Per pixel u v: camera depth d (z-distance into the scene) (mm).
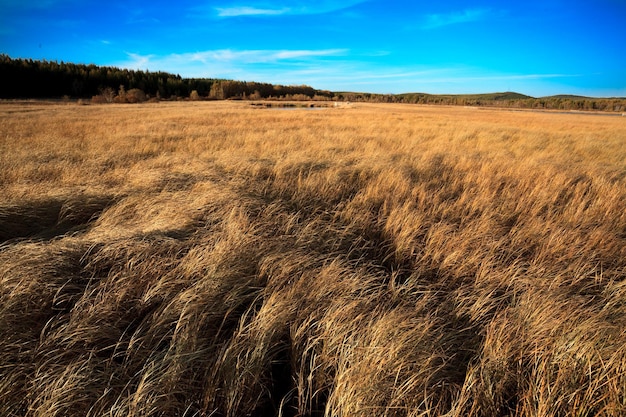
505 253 3967
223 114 26922
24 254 3184
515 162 8625
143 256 3365
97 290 2967
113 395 2023
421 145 11844
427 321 2596
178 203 4988
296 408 2184
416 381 2012
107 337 2471
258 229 4195
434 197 5730
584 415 1930
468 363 2279
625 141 15117
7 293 2686
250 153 9508
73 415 1883
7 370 2100
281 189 6145
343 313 2553
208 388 2080
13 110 30250
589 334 2342
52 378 2043
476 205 5387
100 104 51156
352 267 3570
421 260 3820
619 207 5477
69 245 3479
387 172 7109
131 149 9844
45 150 9250
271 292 2996
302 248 3773
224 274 3062
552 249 3865
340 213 5066
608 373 2041
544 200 5598
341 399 1902
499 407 2061
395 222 4496
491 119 29391
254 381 2156
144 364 2295
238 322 2711
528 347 2352
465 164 8359
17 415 1903
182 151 9688
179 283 3023
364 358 2111
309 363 2393
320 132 15117
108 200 5352
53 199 5012
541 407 1903
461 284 3293
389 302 2934
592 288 3299
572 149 12656
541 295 2867
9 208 4438
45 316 2680
